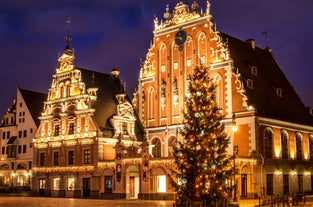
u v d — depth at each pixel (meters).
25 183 89.69
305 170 66.12
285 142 62.75
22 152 90.75
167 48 67.06
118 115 67.00
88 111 65.31
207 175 33.78
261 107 60.19
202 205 32.31
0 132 95.81
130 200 54.78
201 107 35.19
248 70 64.12
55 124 70.62
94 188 62.53
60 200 55.62
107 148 64.62
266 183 56.94
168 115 65.44
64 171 67.44
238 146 57.00
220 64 60.41
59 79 71.31
